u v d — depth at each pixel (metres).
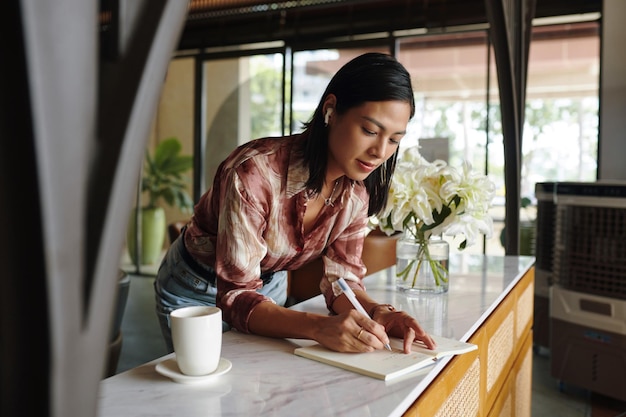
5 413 0.31
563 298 2.87
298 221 1.21
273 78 5.68
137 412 0.77
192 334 0.86
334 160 1.21
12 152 0.28
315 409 0.78
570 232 2.83
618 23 4.04
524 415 1.98
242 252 1.12
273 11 4.96
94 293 0.32
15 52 0.27
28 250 0.29
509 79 2.72
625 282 2.61
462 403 1.09
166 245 6.89
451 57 4.88
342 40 5.31
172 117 6.52
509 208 2.94
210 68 6.01
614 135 4.10
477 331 1.26
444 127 4.90
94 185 0.33
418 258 1.57
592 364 2.76
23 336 0.30
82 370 0.32
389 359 0.97
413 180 1.51
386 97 1.06
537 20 4.58
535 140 4.60
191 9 5.39
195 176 6.10
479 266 2.04
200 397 0.82
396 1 5.03
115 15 0.34
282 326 1.07
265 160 1.15
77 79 0.30
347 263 1.37
